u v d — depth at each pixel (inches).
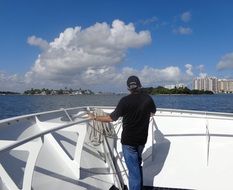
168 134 247.8
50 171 166.7
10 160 147.4
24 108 1197.1
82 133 184.2
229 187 203.6
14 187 128.3
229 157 220.1
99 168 207.2
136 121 181.8
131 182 185.6
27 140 118.4
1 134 162.1
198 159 222.4
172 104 954.7
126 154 185.2
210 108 850.8
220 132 241.8
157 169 220.1
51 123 194.1
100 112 238.7
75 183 174.2
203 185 206.7
